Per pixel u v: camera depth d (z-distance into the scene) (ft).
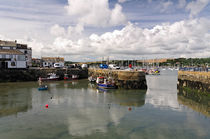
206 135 44.93
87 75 200.03
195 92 99.66
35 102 76.64
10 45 202.18
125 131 47.16
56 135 44.57
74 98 85.30
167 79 196.24
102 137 43.65
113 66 190.90
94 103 75.56
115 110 65.51
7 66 154.20
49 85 131.54
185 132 46.65
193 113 62.08
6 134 44.91
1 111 63.52
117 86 119.14
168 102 77.71
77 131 46.98
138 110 65.57
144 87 114.01
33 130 47.39
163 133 45.98
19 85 128.67
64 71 182.29
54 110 65.05
